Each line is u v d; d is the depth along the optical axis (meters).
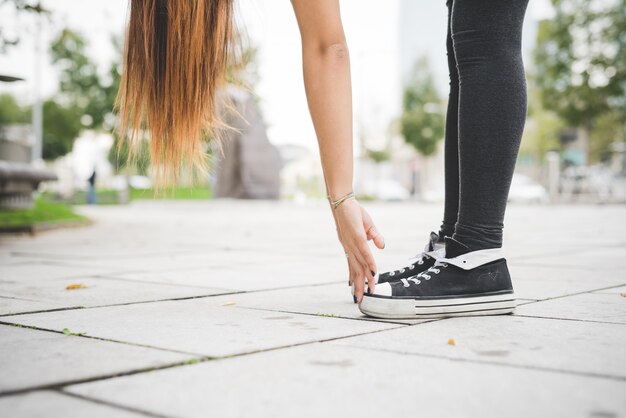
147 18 1.89
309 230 7.48
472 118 1.94
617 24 22.34
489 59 1.93
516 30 1.94
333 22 1.80
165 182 1.99
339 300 2.33
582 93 22.83
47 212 7.94
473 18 1.92
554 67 23.42
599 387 1.21
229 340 1.63
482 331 1.74
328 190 1.89
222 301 2.31
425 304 1.93
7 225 6.46
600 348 1.53
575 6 22.83
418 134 34.19
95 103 22.28
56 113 26.69
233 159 19.64
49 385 1.24
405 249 4.89
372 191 32.84
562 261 3.80
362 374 1.31
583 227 7.88
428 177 38.41
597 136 32.84
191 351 1.51
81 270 3.39
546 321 1.89
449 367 1.36
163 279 3.00
